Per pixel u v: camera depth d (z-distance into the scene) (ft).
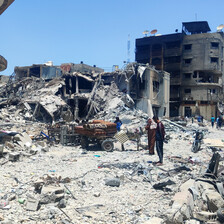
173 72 167.53
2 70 40.42
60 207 17.11
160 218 15.30
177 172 26.14
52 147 43.37
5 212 15.98
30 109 100.32
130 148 43.73
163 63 169.78
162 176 24.56
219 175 22.22
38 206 16.96
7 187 20.61
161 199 18.90
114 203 18.17
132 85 106.32
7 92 125.08
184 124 90.63
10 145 37.50
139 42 177.37
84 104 115.44
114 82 109.60
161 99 125.49
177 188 20.62
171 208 15.40
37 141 45.27
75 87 124.36
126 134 40.93
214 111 158.61
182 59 165.78
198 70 160.76
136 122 87.04
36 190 19.84
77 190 20.66
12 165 28.99
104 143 39.50
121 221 15.34
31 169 27.27
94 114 105.91
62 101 105.70
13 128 65.31
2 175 24.32
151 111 110.42
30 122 89.10
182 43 165.68
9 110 102.06
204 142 49.06
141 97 109.40
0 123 76.48
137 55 179.01
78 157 34.63
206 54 159.84
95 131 39.93
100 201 18.56
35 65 138.82
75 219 15.47
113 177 24.40
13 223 14.53
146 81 112.37
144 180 23.79
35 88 117.60
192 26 170.50
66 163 30.66
